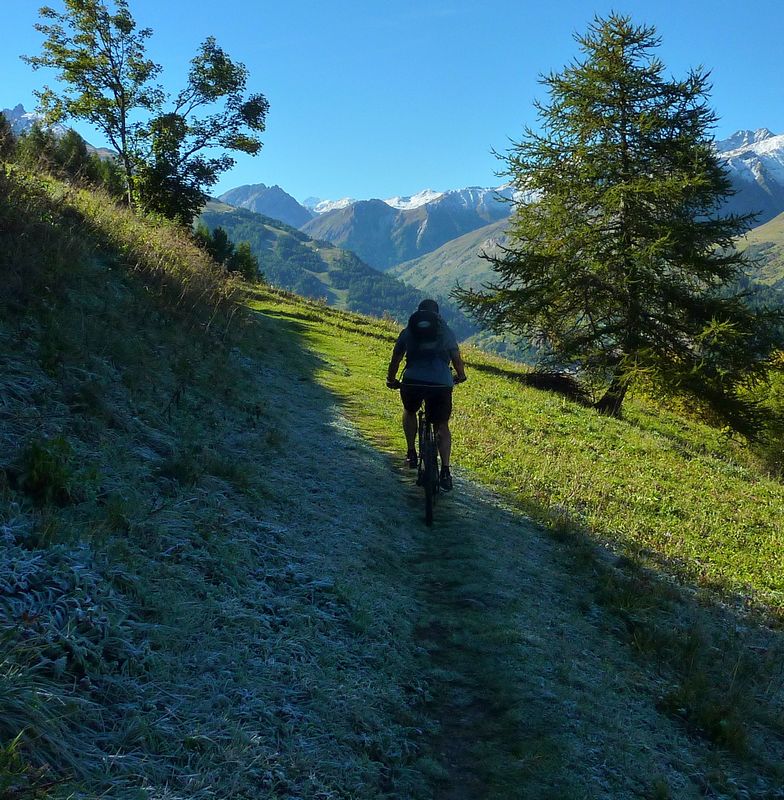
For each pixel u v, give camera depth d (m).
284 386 12.73
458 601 5.80
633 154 24.11
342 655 4.32
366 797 3.20
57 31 35.88
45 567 3.62
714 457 20.70
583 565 7.45
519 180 25.25
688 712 4.96
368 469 9.02
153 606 3.86
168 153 37.88
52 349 6.62
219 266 18.20
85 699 2.93
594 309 24.98
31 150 14.47
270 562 5.21
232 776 2.92
